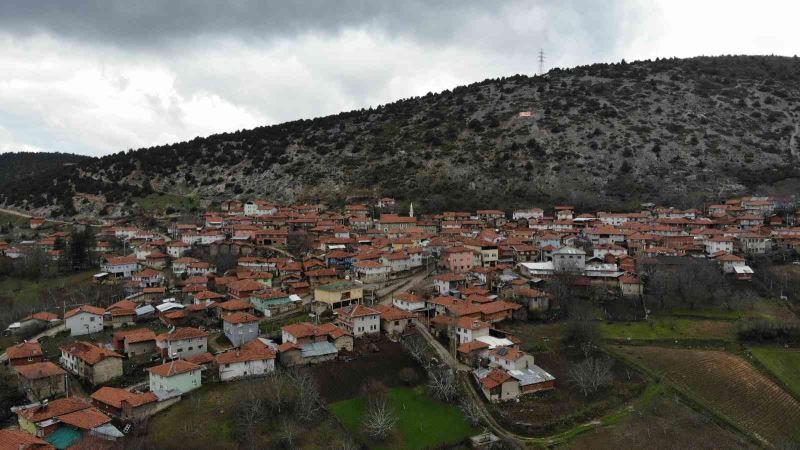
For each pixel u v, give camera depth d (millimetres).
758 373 120938
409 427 98938
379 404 103875
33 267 187625
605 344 134000
